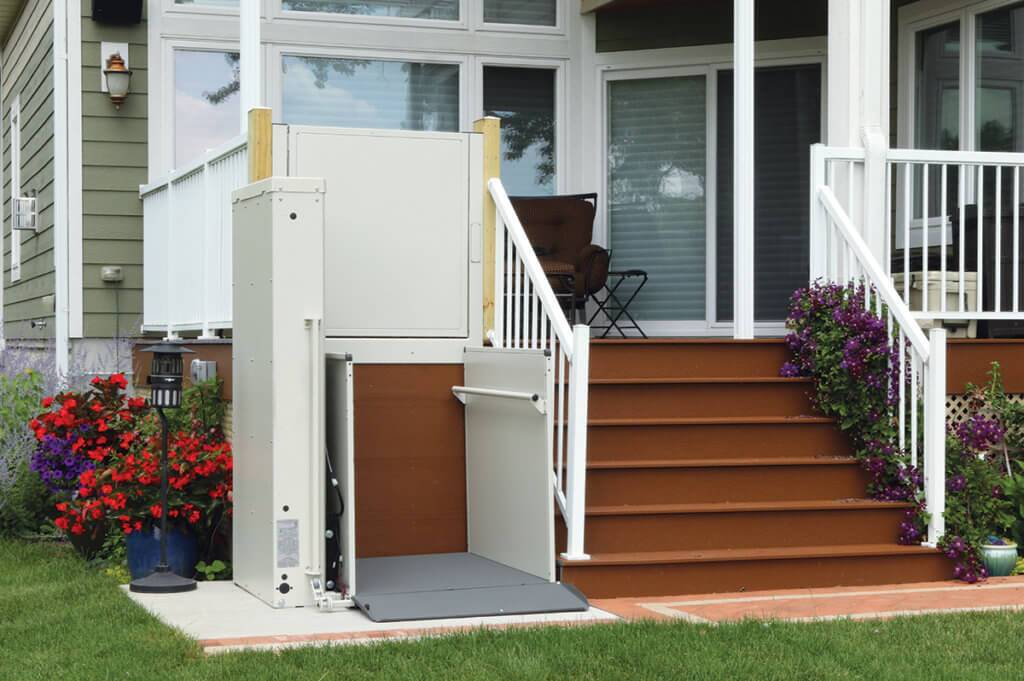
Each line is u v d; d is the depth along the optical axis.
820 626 5.29
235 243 6.53
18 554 7.63
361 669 4.62
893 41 9.91
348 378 5.96
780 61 10.06
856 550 6.52
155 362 6.36
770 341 7.60
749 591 6.29
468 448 7.13
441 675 4.55
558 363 7.26
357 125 10.14
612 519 6.46
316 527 5.88
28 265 13.16
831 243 7.78
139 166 10.15
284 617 5.64
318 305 5.96
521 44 10.30
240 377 6.43
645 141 10.34
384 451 7.05
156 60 10.10
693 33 10.20
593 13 10.38
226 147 7.60
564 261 9.84
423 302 7.19
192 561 6.85
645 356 7.50
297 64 10.07
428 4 10.27
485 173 7.33
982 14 9.17
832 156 7.88
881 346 7.09
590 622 5.47
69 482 8.26
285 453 5.89
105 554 7.32
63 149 10.05
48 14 11.30
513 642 4.98
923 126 9.77
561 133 10.36
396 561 6.81
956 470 6.92
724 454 7.12
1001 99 9.05
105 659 4.81
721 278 10.20
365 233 7.11
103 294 10.16
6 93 15.61
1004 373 7.82
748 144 7.95
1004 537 7.21
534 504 6.30
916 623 5.38
